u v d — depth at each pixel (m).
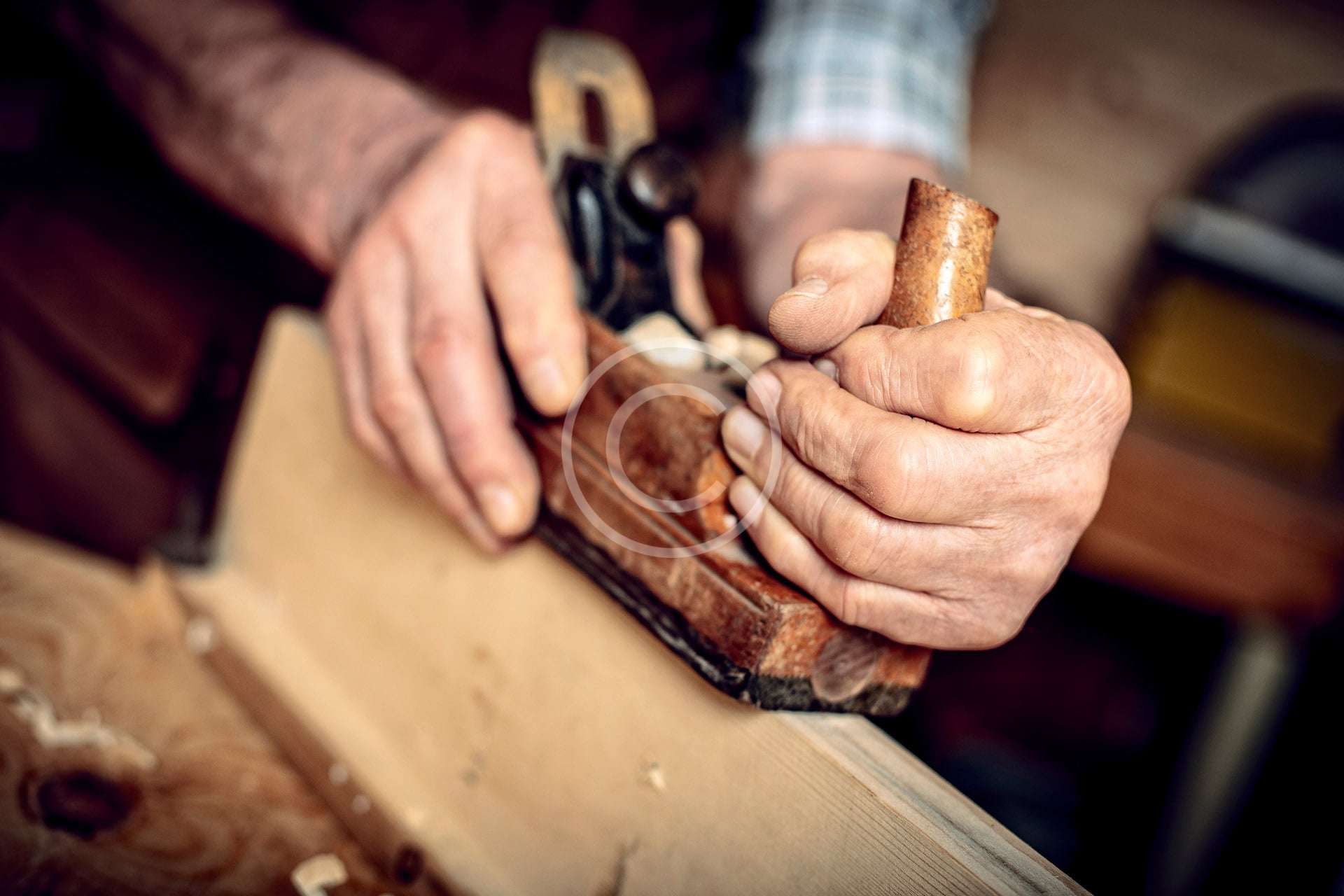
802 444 0.48
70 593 0.87
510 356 0.64
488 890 0.66
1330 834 1.57
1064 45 1.93
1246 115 1.90
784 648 0.52
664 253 0.70
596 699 0.62
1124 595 1.84
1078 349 0.45
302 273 1.27
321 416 0.86
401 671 0.77
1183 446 1.51
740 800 0.54
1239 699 1.65
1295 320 1.50
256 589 0.93
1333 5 1.84
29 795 0.65
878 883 0.49
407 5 1.41
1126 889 1.65
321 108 0.98
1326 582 1.46
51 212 1.41
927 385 0.44
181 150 1.14
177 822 0.67
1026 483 0.46
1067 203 1.97
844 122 1.15
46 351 1.40
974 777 1.68
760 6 1.31
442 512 0.74
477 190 0.71
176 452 1.20
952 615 0.51
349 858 0.68
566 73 0.73
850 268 0.49
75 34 1.28
